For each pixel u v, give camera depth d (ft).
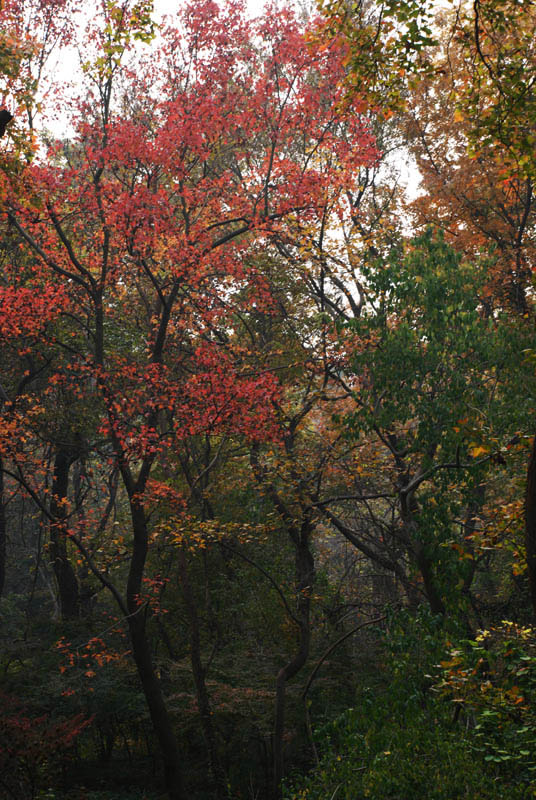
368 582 82.99
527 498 15.94
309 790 36.60
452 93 29.30
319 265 55.93
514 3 26.63
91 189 47.37
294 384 56.54
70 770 57.88
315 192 49.29
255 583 62.95
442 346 44.47
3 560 77.00
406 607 49.75
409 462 53.78
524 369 44.11
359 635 68.03
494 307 67.67
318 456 54.65
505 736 25.30
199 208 52.24
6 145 40.86
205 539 49.39
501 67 27.84
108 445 76.69
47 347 62.28
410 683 36.19
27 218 45.60
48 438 63.21
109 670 58.54
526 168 29.45
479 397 44.14
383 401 47.91
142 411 48.47
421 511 50.31
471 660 27.99
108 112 47.80
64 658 58.23
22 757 35.58
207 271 51.42
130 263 52.31
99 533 57.11
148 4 42.19
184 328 55.72
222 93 49.39
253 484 54.90
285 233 54.80
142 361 67.31
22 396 53.31
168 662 60.80
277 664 61.77
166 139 45.62
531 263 63.62
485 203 66.69
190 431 46.19
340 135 60.39
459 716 32.55
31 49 38.65
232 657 62.23
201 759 59.72
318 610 66.64
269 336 64.13
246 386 46.11
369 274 47.26
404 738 31.76
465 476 44.14
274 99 51.13
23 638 68.54
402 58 27.50
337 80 50.14
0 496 75.41
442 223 68.18
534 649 27.81
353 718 36.70
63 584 74.95
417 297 45.83
